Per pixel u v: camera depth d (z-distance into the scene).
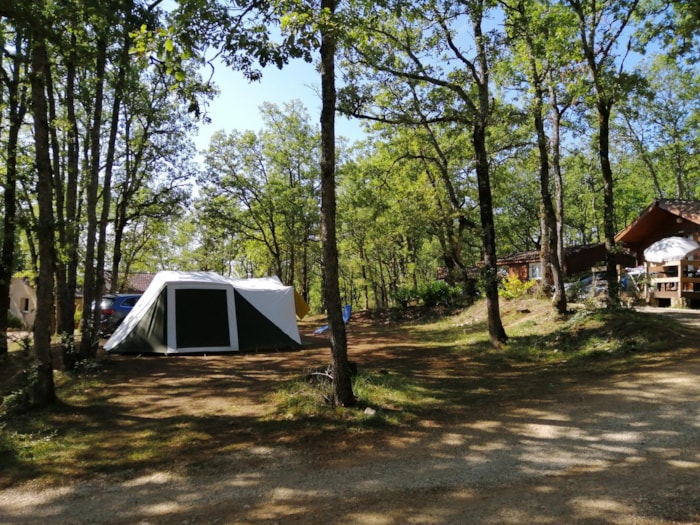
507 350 11.03
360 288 44.62
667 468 4.20
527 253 31.81
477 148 11.62
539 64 12.42
